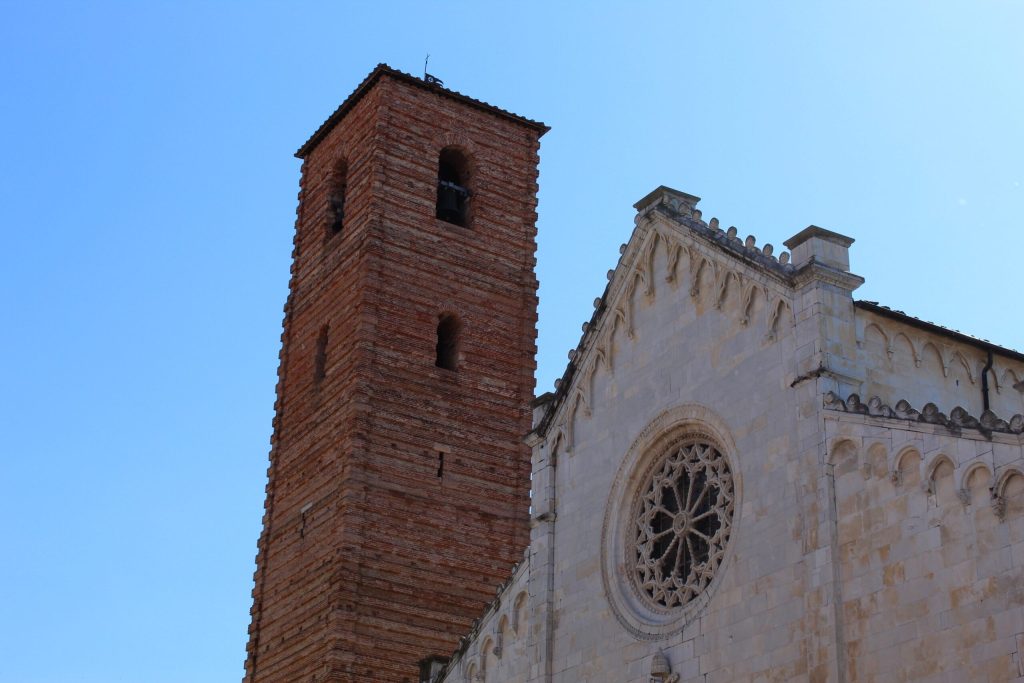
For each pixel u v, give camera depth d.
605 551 45.88
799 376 39.69
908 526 35.09
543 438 50.19
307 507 68.56
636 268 47.66
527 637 48.53
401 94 74.62
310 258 76.38
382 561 64.88
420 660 57.81
